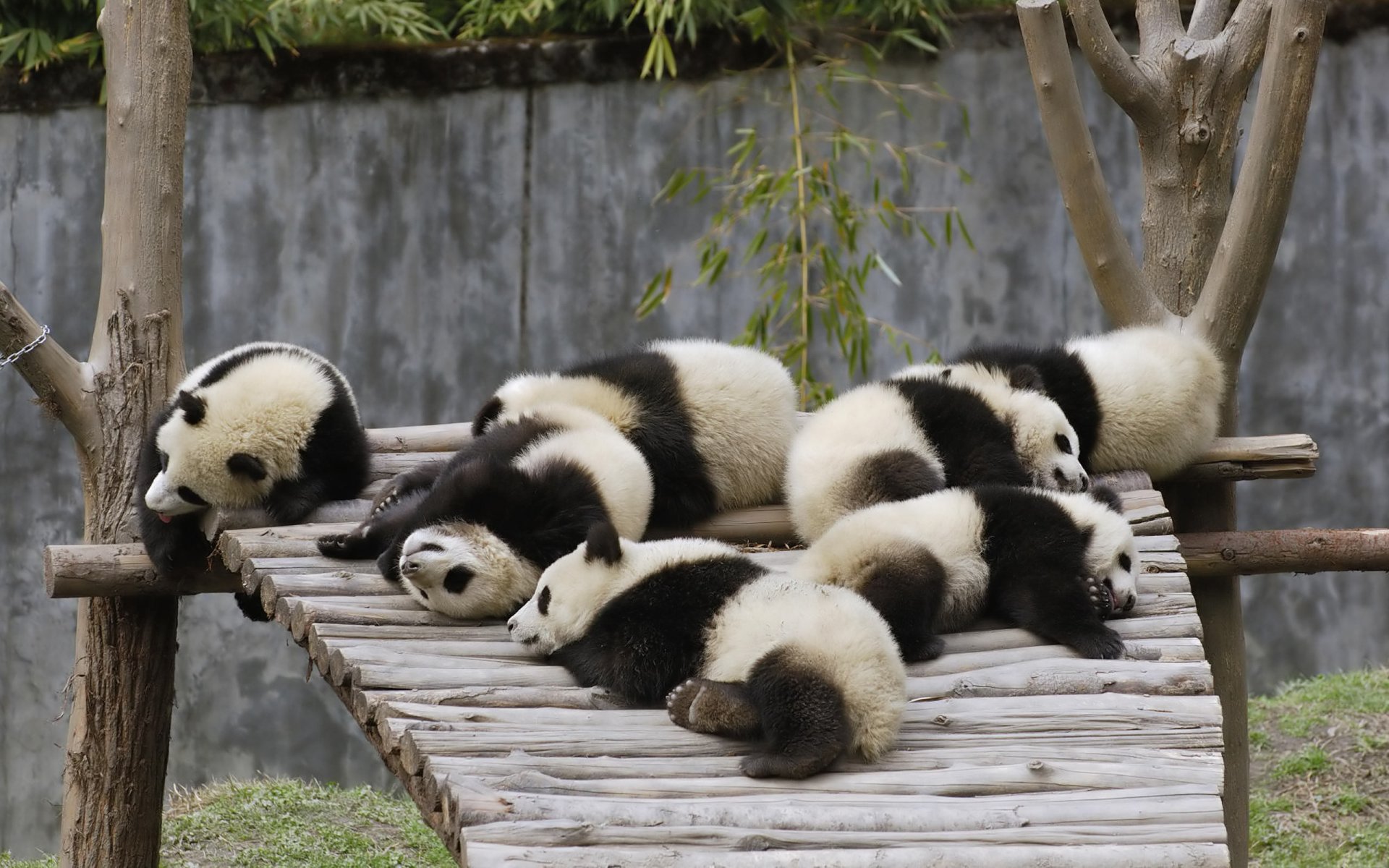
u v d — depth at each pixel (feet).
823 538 33.65
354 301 76.13
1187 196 51.60
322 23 73.97
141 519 42.14
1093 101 75.87
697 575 30.14
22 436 74.49
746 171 74.28
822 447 39.88
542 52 75.36
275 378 41.32
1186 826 25.32
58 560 42.93
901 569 32.19
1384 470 75.10
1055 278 75.92
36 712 74.95
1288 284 75.20
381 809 59.57
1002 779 26.61
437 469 40.65
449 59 75.36
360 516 41.06
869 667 27.20
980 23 75.72
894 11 74.02
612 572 30.86
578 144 75.87
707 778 26.40
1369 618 75.56
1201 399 45.83
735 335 77.20
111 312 46.65
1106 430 44.75
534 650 31.63
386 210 75.87
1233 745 49.21
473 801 24.61
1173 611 34.83
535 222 76.07
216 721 75.10
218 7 73.41
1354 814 57.11
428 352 76.33
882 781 26.40
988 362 45.50
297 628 33.71
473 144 75.72
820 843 24.45
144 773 46.57
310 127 75.51
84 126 75.10
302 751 75.05
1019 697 29.68
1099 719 28.81
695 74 75.77
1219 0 52.95
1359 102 74.49
